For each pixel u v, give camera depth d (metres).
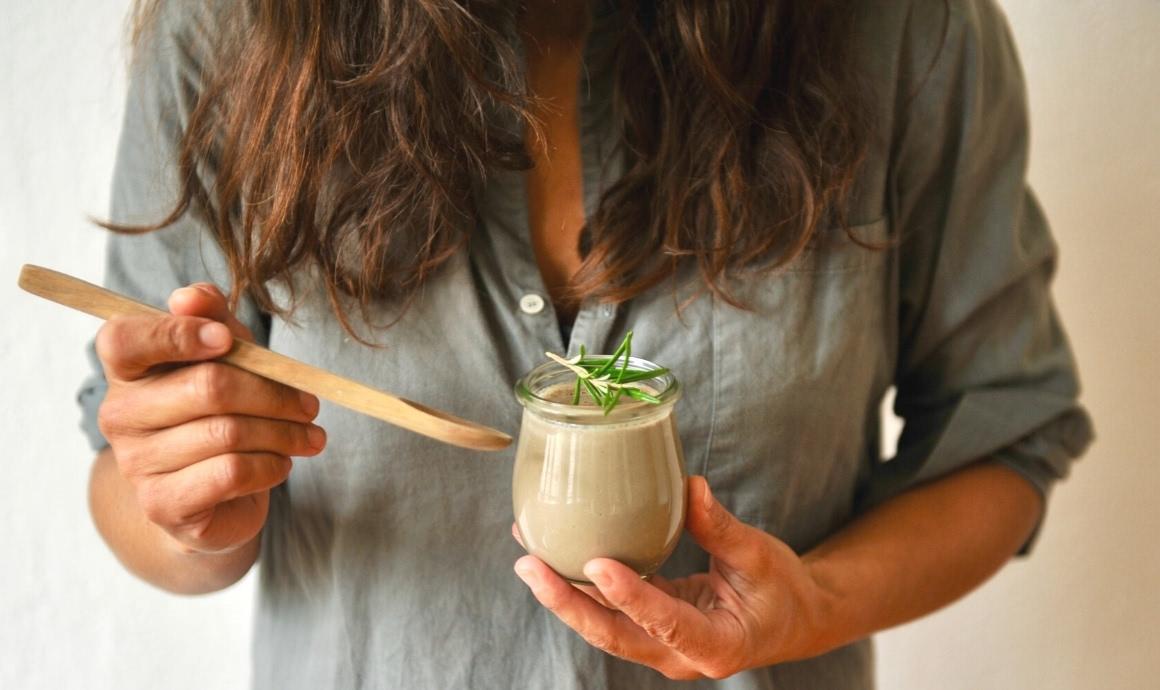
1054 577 1.55
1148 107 1.33
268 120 0.83
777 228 0.88
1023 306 1.04
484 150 0.84
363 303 0.86
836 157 0.89
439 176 0.82
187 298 0.69
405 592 0.92
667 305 0.89
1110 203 1.38
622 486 0.67
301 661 0.99
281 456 0.73
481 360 0.88
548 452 0.68
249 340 0.73
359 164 0.83
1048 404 1.04
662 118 0.87
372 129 0.83
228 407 0.69
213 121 0.89
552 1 0.91
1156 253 1.38
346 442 0.89
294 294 0.89
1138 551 1.50
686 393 0.90
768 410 0.90
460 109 0.83
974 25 0.96
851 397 0.96
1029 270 1.03
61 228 1.42
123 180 0.99
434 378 0.88
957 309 1.02
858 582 0.92
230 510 0.77
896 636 1.64
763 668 0.96
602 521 0.67
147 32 0.95
